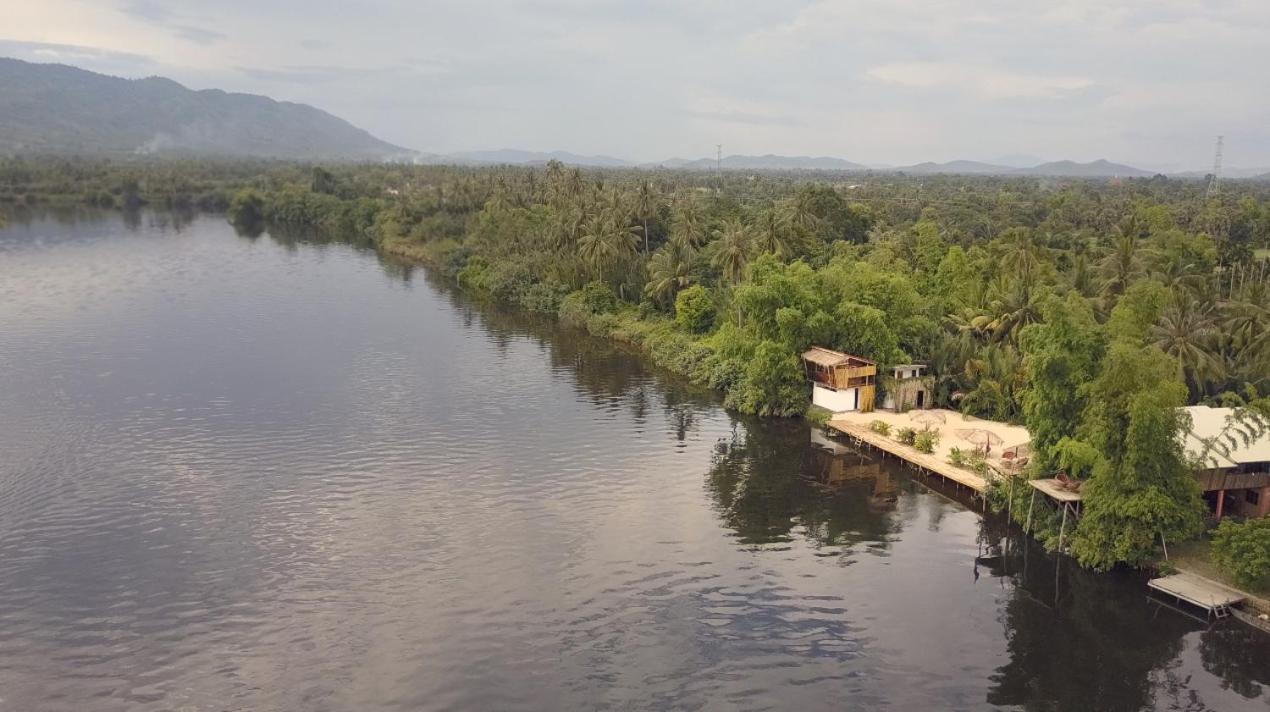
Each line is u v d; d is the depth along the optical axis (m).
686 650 46.16
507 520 61.78
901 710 41.53
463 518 61.81
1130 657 46.44
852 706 41.72
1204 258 118.06
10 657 44.22
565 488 68.19
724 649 46.34
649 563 55.97
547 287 144.25
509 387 97.50
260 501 63.66
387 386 95.62
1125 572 55.03
